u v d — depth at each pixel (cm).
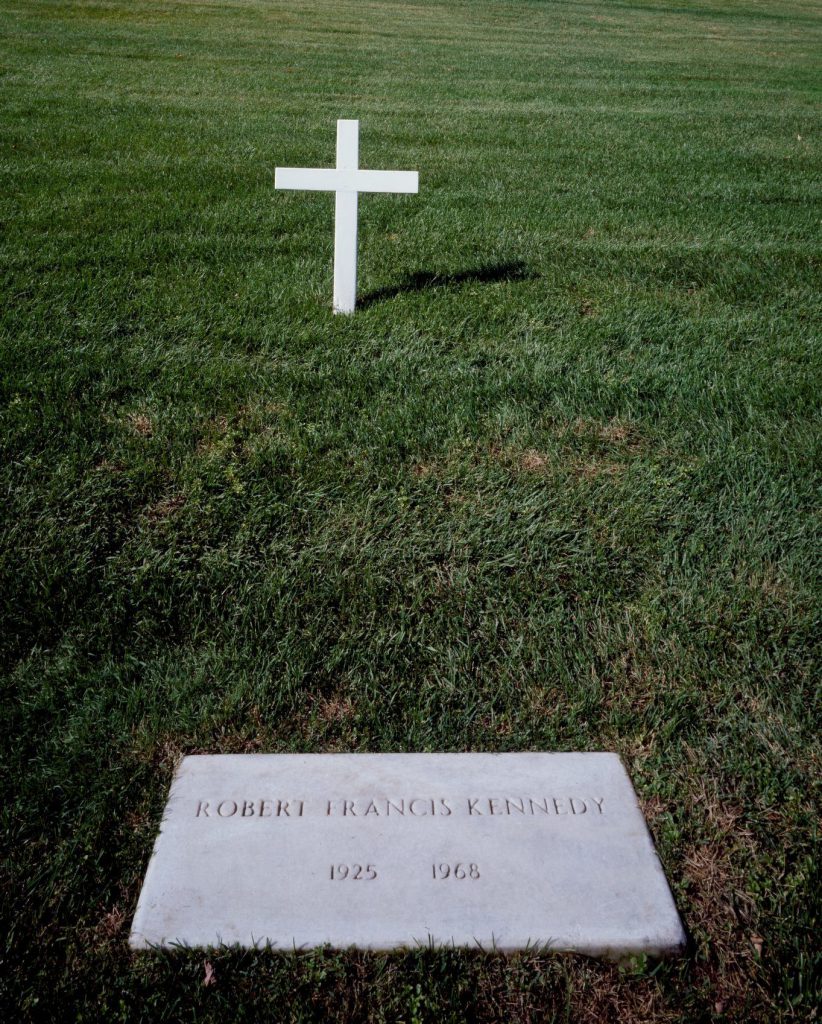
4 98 1287
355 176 530
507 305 598
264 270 644
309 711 299
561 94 1614
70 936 232
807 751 287
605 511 395
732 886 246
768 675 313
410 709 298
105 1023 214
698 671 313
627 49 2330
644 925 232
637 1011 219
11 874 246
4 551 357
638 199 891
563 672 312
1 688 302
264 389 478
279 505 385
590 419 463
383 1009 217
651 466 423
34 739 284
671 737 291
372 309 580
